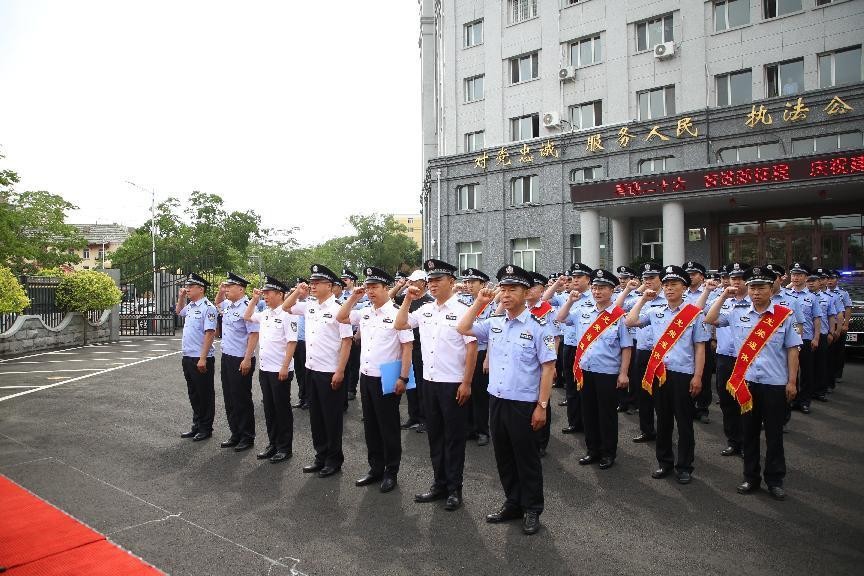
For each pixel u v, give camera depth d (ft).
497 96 79.56
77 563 11.75
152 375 36.09
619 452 19.95
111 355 46.55
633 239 66.69
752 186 50.08
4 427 22.90
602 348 18.28
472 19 82.33
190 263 72.33
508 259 77.61
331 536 13.08
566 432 22.76
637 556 12.15
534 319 13.80
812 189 48.88
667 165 64.13
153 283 69.05
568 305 19.84
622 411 26.32
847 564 11.79
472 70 82.64
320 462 17.80
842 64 55.36
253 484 16.53
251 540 12.85
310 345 17.74
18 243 54.54
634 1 67.31
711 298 22.76
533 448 13.57
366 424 16.74
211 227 107.24
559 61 73.87
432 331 15.58
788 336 15.64
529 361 13.64
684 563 11.84
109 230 184.75
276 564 11.75
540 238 74.69
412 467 18.38
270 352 19.13
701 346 16.78
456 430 15.06
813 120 55.01
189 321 21.59
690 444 16.90
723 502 15.24
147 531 13.30
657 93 66.49
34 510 14.48
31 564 11.69
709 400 24.58
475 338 14.78
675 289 17.65
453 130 84.48
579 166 71.05
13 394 29.73
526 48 76.84
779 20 58.13
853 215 54.60
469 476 17.53
